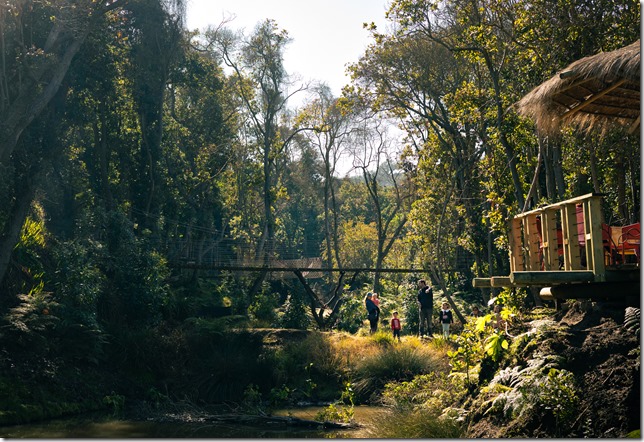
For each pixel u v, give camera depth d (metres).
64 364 20.38
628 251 10.64
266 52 44.84
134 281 26.34
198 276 38.34
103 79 28.83
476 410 11.05
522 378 10.15
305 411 19.44
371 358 21.81
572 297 10.74
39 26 25.47
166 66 35.69
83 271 22.81
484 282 12.88
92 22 26.19
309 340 24.22
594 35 19.62
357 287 54.25
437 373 18.52
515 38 22.47
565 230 10.23
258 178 46.03
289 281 40.53
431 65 35.28
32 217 29.48
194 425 16.97
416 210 33.72
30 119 23.78
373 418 15.27
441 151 33.44
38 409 17.64
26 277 23.02
